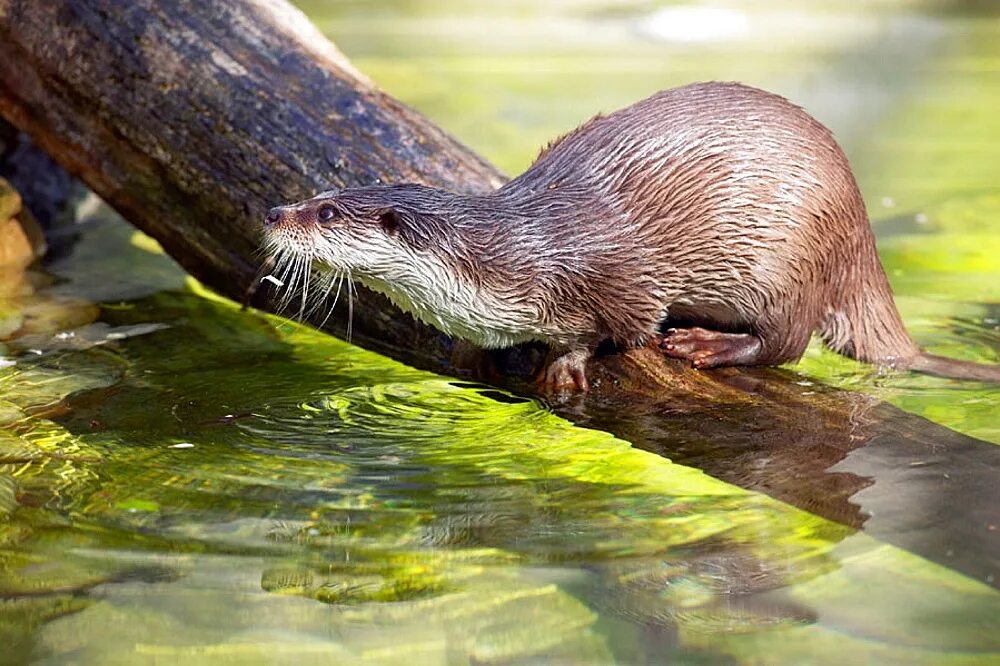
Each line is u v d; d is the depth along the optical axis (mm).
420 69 17984
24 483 6379
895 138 15023
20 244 10398
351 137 8344
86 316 9172
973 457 6695
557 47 19859
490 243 7324
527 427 7238
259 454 6809
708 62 18688
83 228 11500
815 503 6172
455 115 15211
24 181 11180
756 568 5539
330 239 7316
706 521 5992
